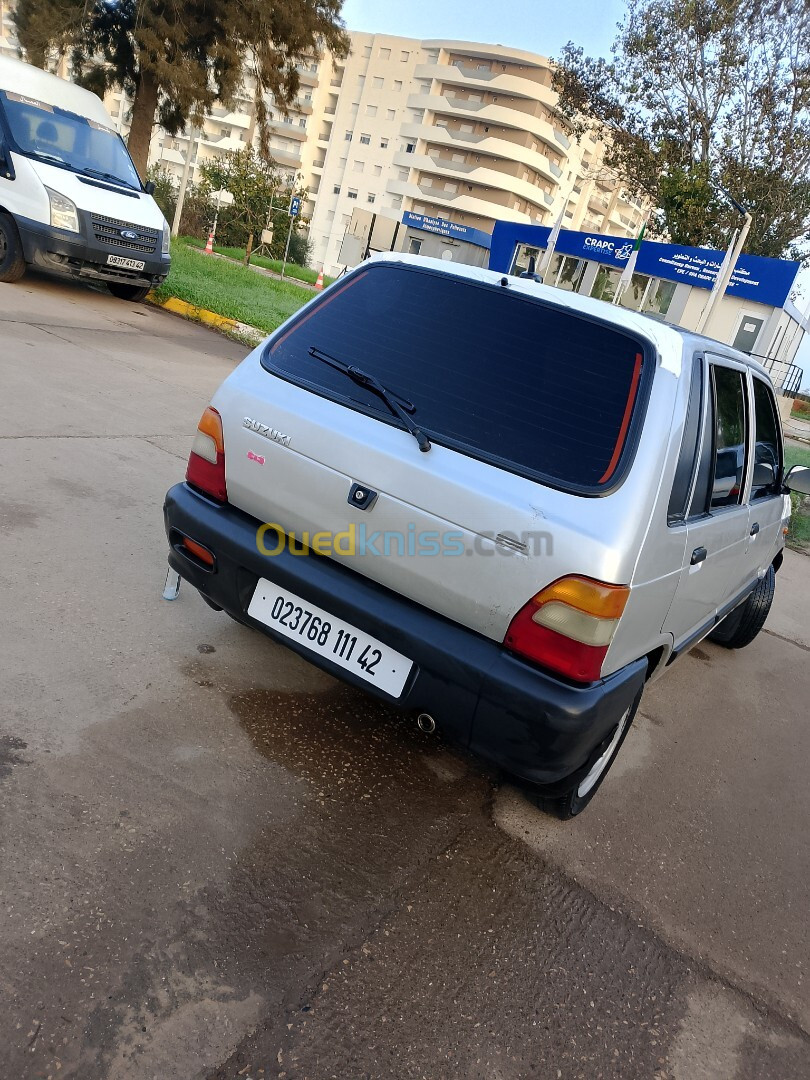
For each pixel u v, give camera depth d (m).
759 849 3.24
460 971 2.20
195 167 80.69
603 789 3.37
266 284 20.16
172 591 3.69
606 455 2.39
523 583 2.30
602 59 30.09
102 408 6.13
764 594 5.28
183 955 1.99
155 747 2.71
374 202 77.88
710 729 4.26
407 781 2.97
